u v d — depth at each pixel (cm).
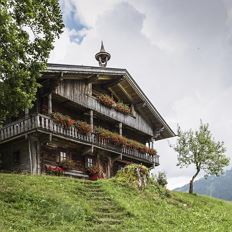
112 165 3925
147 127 4531
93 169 3622
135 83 4025
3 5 1688
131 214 2027
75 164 3531
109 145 3747
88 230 1650
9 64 1766
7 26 1697
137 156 4169
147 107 4353
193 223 2248
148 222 1981
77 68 3300
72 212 1800
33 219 1658
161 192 2895
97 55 4228
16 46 1745
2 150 3403
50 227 1597
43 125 3023
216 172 4162
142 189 2714
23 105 1859
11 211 1691
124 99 4256
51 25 1959
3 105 1875
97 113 3719
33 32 1938
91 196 2258
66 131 3241
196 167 4172
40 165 3142
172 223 2130
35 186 2144
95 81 3644
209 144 4159
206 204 3397
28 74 1820
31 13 1820
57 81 3138
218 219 2612
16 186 2064
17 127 3114
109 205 2120
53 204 1886
